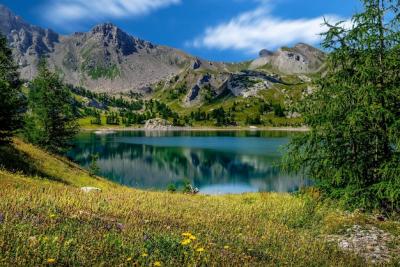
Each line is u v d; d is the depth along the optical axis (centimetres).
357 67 1590
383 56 1570
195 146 12900
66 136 5231
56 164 3372
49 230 830
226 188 6038
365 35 1572
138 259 750
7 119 2673
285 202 2159
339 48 1667
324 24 1695
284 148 1825
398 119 1439
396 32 1518
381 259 1158
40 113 4884
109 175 7169
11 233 754
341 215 1684
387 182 1458
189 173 7500
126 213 1311
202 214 1633
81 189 2155
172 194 2772
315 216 1708
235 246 1038
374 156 1578
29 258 654
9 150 2973
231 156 9919
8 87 2850
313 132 1692
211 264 802
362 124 1575
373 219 1611
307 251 1123
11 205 1037
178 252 825
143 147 12600
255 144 13638
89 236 842
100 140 15750
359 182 1602
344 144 1659
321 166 1725
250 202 2325
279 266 917
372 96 1484
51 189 1747
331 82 1698
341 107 1612
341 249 1229
